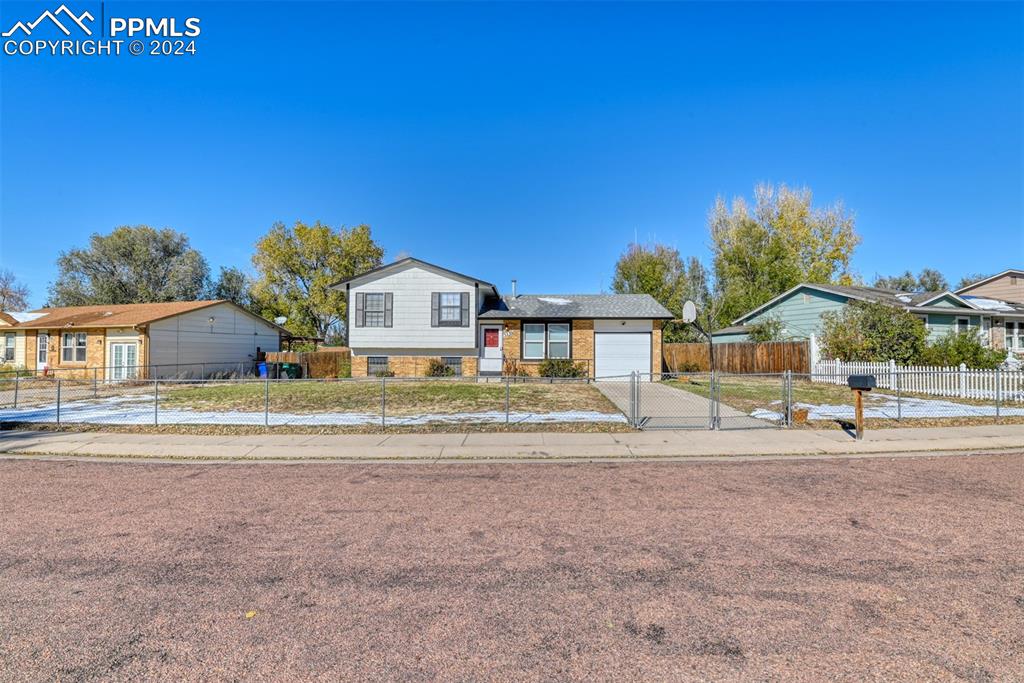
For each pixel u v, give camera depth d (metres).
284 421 12.26
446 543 4.84
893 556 4.42
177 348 27.09
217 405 14.93
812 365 20.50
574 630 3.31
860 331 19.47
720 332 32.94
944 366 17.62
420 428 11.27
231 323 30.97
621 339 23.14
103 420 12.66
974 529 5.07
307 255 45.44
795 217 39.88
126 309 28.88
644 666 2.92
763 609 3.55
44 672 2.88
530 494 6.55
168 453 9.27
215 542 4.89
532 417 12.52
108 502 6.28
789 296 28.64
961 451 9.14
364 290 23.20
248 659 3.01
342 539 4.96
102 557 4.53
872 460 8.52
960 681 2.76
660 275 39.62
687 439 10.13
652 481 7.19
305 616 3.51
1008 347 27.38
